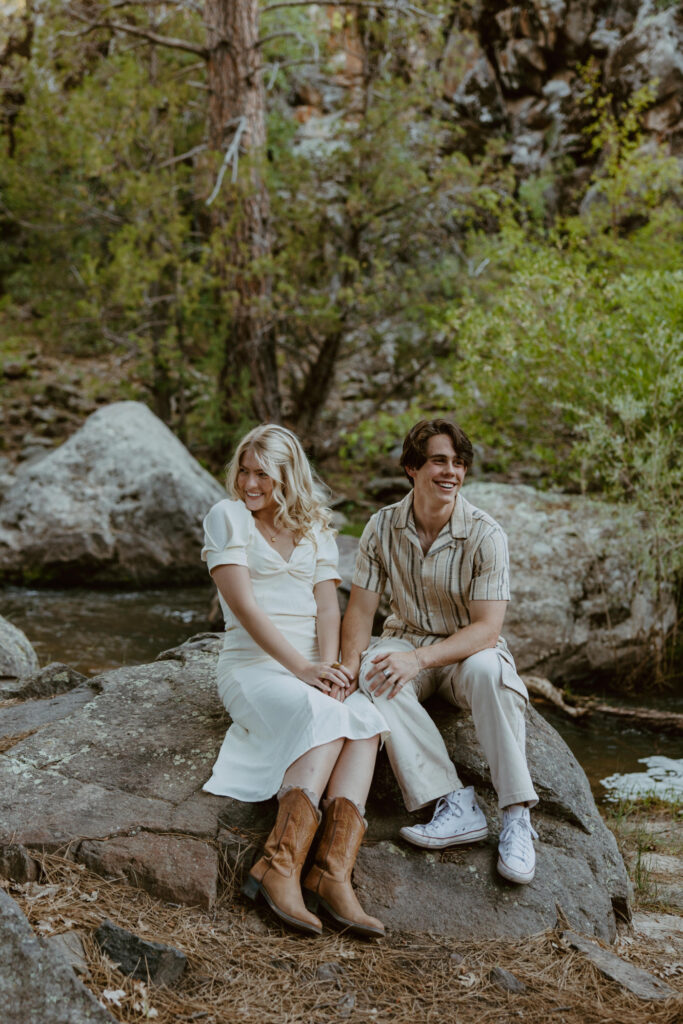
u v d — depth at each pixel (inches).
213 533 127.9
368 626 132.7
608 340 294.5
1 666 188.1
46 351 593.0
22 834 113.9
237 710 125.7
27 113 446.0
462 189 452.4
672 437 265.9
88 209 450.0
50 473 369.1
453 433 126.6
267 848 112.2
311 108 586.9
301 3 429.1
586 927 116.6
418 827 120.6
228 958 103.9
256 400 453.1
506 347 312.8
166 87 446.9
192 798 121.6
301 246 447.8
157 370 467.8
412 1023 96.5
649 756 206.5
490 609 126.3
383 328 497.7
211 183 435.2
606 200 514.3
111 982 94.7
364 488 447.8
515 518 272.4
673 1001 102.3
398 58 483.2
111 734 132.6
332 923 113.0
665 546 261.3
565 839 126.1
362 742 117.7
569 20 566.9
